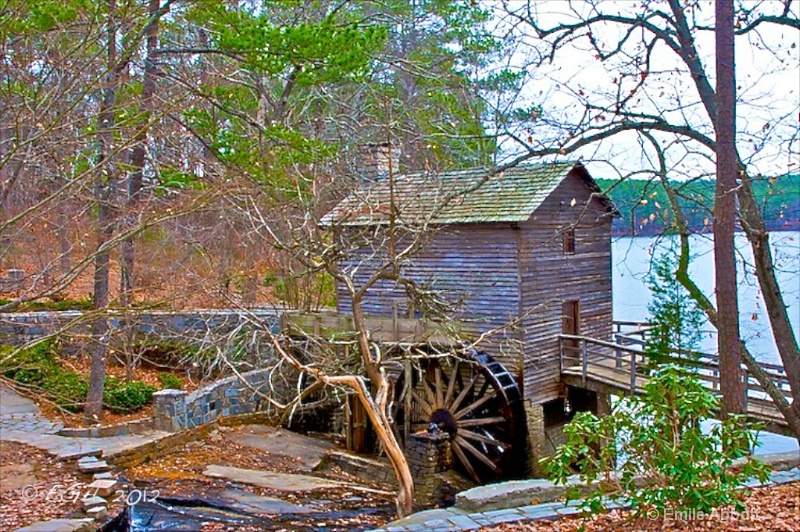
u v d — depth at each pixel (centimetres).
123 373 1722
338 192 1772
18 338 1565
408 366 1656
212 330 1541
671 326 1300
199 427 1555
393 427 1692
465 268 1758
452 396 1675
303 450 1616
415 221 1352
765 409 1246
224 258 1716
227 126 1702
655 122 930
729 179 826
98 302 1302
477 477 1605
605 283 1986
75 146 1094
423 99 1975
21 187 1096
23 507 947
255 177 1216
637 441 637
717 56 830
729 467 684
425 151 1795
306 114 2095
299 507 1184
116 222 1147
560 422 1902
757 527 652
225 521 1080
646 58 938
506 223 1659
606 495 737
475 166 1894
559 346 1794
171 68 1368
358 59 1164
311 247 1274
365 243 1392
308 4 1756
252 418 1756
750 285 1236
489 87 1830
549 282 1772
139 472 1279
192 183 1252
